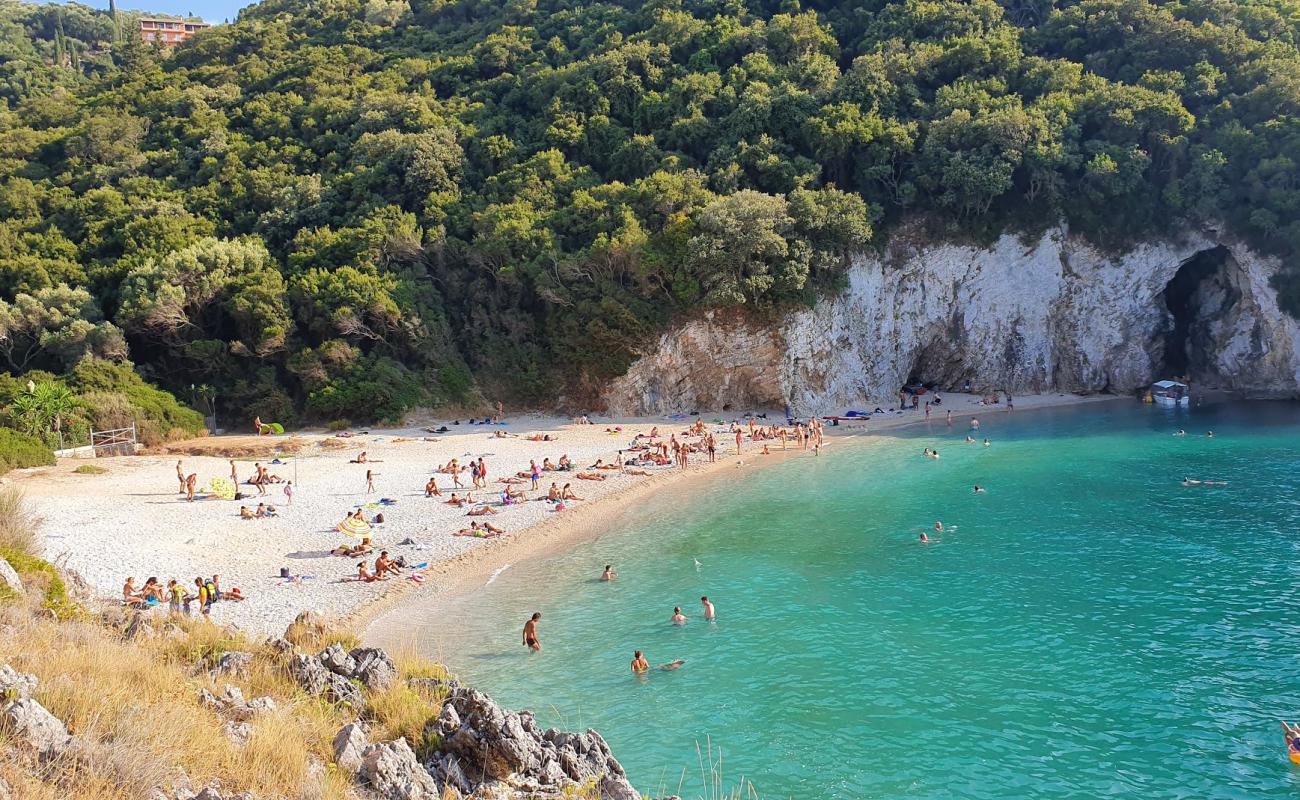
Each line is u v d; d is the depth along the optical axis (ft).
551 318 227.20
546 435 197.67
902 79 253.65
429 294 229.04
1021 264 245.65
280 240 247.70
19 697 32.76
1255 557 105.91
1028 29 271.90
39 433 167.22
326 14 391.24
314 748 37.93
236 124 304.71
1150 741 64.85
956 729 67.46
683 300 220.43
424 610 95.71
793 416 221.46
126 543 112.47
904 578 103.40
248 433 208.54
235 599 95.14
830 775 61.41
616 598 99.35
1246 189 227.81
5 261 218.79
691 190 224.53
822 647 83.92
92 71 466.70
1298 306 223.51
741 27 293.02
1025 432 201.05
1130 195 238.48
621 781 40.70
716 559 113.29
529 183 246.47
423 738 41.22
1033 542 115.96
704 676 78.07
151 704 37.27
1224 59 241.35
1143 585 97.86
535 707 72.54
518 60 320.29
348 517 122.83
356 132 282.97
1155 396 237.25
